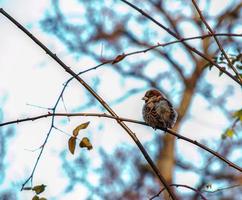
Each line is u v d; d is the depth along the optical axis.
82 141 6.71
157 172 6.85
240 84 6.80
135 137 6.96
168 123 10.34
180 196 13.92
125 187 16.17
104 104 7.09
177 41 6.91
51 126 6.79
